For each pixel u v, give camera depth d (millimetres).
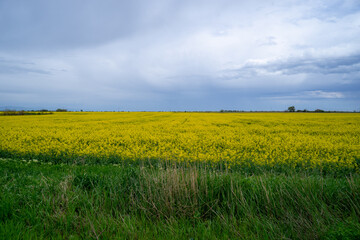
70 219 3504
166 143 12797
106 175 5320
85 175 5137
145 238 3096
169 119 33406
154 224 3490
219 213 3771
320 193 3975
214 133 17078
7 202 3809
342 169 7918
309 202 3803
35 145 11562
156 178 4523
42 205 3891
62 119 32281
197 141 13453
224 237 3084
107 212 3934
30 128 19906
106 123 25750
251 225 3408
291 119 33438
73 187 4648
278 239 3117
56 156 9391
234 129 19688
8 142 11969
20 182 4996
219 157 8914
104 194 4266
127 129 19516
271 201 3910
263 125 24375
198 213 3680
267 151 10734
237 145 12180
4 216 3627
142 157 8859
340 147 11789
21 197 4121
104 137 14656
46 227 3379
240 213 3830
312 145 12422
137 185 4539
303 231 3311
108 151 10328
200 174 4715
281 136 16078
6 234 3014
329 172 7668
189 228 3340
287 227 3455
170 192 3973
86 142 13117
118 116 41344
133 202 4020
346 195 3930
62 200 4008
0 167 6789
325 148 11680
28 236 3029
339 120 31031
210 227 3393
